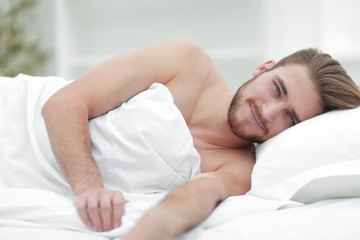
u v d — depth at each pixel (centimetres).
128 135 93
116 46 371
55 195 81
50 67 375
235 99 114
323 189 85
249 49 340
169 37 358
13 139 99
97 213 74
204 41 350
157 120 93
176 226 64
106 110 104
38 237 69
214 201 81
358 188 83
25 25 369
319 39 314
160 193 93
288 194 86
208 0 346
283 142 96
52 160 96
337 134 91
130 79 106
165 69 112
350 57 312
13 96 108
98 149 96
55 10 369
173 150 93
